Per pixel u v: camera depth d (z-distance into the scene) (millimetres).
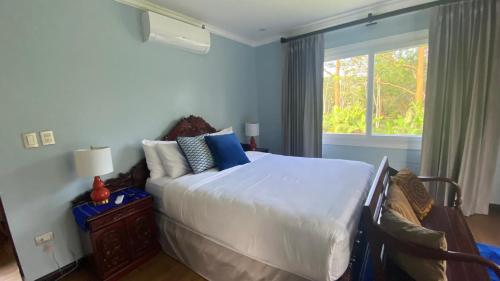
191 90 2980
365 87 3178
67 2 1867
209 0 2436
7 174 1642
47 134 1797
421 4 2516
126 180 2295
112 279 1828
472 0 2244
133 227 1965
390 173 2152
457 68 2359
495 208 2576
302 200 1525
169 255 2135
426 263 1106
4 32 1576
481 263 995
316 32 3201
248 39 3791
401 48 2846
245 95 3896
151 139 2561
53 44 1803
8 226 1668
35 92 1729
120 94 2260
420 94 2814
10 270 2014
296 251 1255
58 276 1910
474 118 2344
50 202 1845
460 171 2443
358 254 1436
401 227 1188
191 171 2439
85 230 1769
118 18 2205
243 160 2613
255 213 1449
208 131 3104
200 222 1752
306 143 3508
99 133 2123
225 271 1666
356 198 1561
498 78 2240
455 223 1675
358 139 3281
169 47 2680
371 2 2623
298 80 3479
